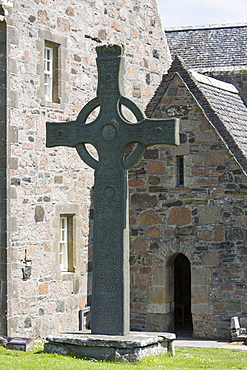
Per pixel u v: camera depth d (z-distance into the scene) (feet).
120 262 50.21
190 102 67.82
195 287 66.80
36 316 62.49
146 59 79.36
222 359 53.21
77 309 67.56
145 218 68.85
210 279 66.28
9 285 59.72
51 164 65.00
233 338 63.52
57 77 66.74
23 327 61.05
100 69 51.62
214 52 88.99
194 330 66.69
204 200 66.69
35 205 62.95
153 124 50.11
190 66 88.02
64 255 67.56
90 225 69.92
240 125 71.82
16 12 61.67
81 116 52.39
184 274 79.82
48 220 64.39
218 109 69.31
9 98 60.75
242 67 84.02
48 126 53.06
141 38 78.74
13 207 60.64
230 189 65.72
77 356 49.14
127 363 47.37
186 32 93.30
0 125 60.54
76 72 68.90
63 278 65.82
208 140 66.80
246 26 91.40
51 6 65.82
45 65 65.92
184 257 79.87
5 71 60.59
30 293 61.93
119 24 75.31
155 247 68.44
